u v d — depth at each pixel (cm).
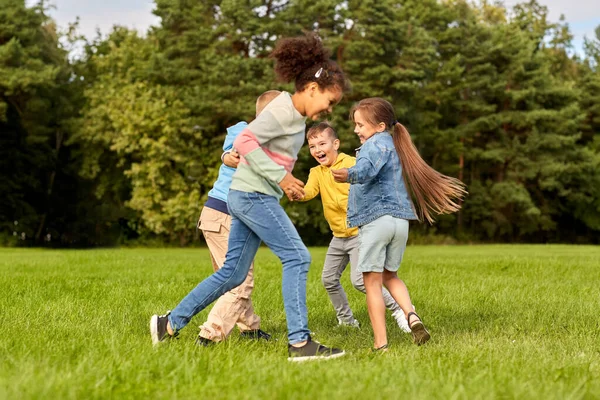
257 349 405
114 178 3475
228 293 445
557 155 3731
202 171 3144
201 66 3062
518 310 591
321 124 543
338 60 3225
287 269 394
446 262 1236
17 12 3097
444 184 449
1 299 629
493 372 323
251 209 394
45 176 3634
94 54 3691
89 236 3703
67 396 261
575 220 4209
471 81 3659
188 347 376
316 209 3288
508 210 3853
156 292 706
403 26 3234
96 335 434
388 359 355
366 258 434
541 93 3703
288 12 3039
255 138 379
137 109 3053
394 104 3228
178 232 3288
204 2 3238
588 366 341
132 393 272
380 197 436
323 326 539
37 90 3253
